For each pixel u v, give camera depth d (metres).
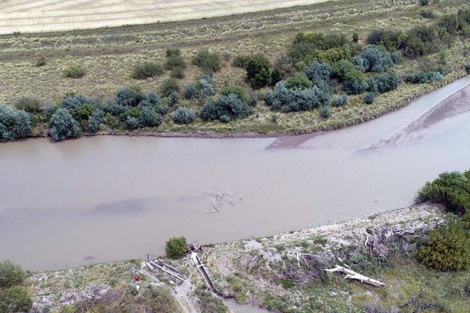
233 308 42.38
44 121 67.62
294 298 42.94
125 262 46.91
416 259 46.50
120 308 41.03
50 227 52.22
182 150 64.25
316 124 67.69
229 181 58.19
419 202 53.50
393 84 75.38
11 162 62.56
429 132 67.06
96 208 54.59
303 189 56.62
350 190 56.34
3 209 54.81
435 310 41.88
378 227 49.00
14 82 75.44
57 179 59.41
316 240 47.72
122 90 70.00
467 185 51.53
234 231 50.84
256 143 65.12
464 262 45.28
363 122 69.19
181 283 44.19
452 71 81.25
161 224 52.12
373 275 45.16
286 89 71.50
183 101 71.06
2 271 43.56
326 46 81.69
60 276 45.25
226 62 80.31
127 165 61.59
